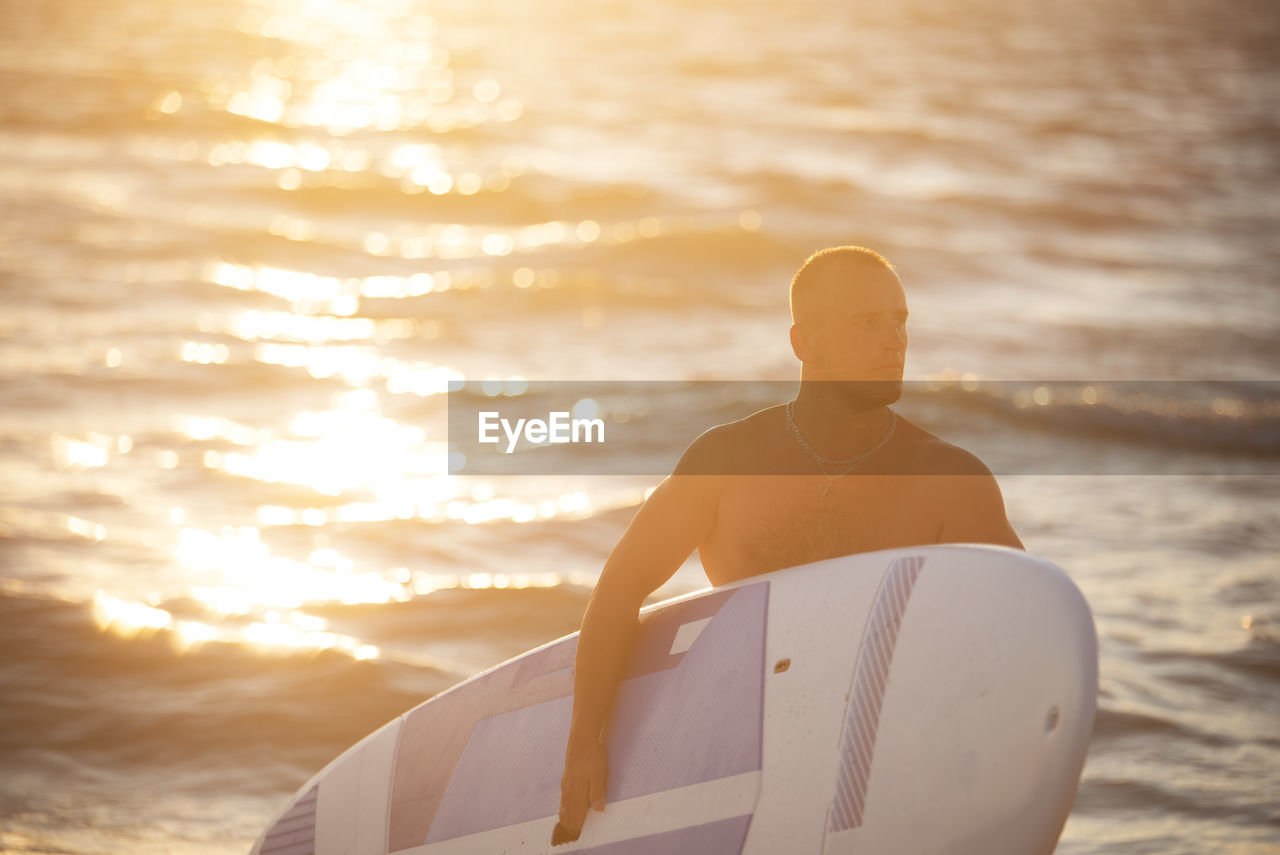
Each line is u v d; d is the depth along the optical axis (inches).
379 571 252.2
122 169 859.4
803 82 1460.4
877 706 81.7
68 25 1681.8
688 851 86.2
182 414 375.9
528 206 810.8
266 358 453.7
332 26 1945.1
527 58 1641.2
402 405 409.1
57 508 280.4
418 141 1056.8
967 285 661.3
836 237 732.7
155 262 602.5
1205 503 329.4
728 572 92.6
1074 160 1072.2
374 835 110.2
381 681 191.8
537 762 101.9
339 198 815.7
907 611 82.5
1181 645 221.8
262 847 116.9
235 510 290.2
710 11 2255.2
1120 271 709.9
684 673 91.7
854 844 80.1
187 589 232.8
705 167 930.1
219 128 1058.7
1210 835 154.4
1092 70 1659.7
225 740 172.7
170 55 1499.8
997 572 80.0
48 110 1056.8
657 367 471.2
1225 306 626.2
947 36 1963.6
